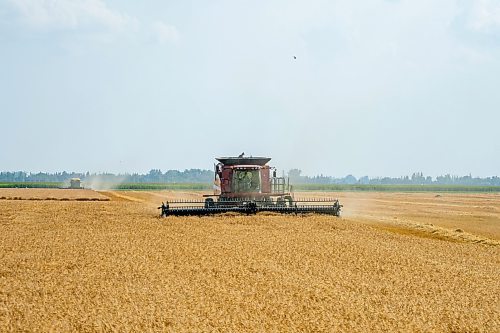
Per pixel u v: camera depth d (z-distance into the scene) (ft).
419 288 61.00
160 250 81.15
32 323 47.16
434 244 95.20
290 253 79.36
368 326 47.37
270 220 117.80
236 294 56.18
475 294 59.00
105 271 67.26
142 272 66.44
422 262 76.07
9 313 50.06
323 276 65.10
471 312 52.19
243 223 113.60
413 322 48.67
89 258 75.66
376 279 64.80
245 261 72.84
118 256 76.84
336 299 55.31
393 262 75.00
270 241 90.22
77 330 45.57
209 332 45.03
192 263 71.56
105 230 105.09
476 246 95.55
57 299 54.65
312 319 48.65
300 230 104.78
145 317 48.49
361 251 82.74
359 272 68.23
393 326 47.57
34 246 86.33
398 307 53.31
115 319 48.01
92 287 59.36
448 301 55.88
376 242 93.50
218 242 88.53
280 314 49.75
